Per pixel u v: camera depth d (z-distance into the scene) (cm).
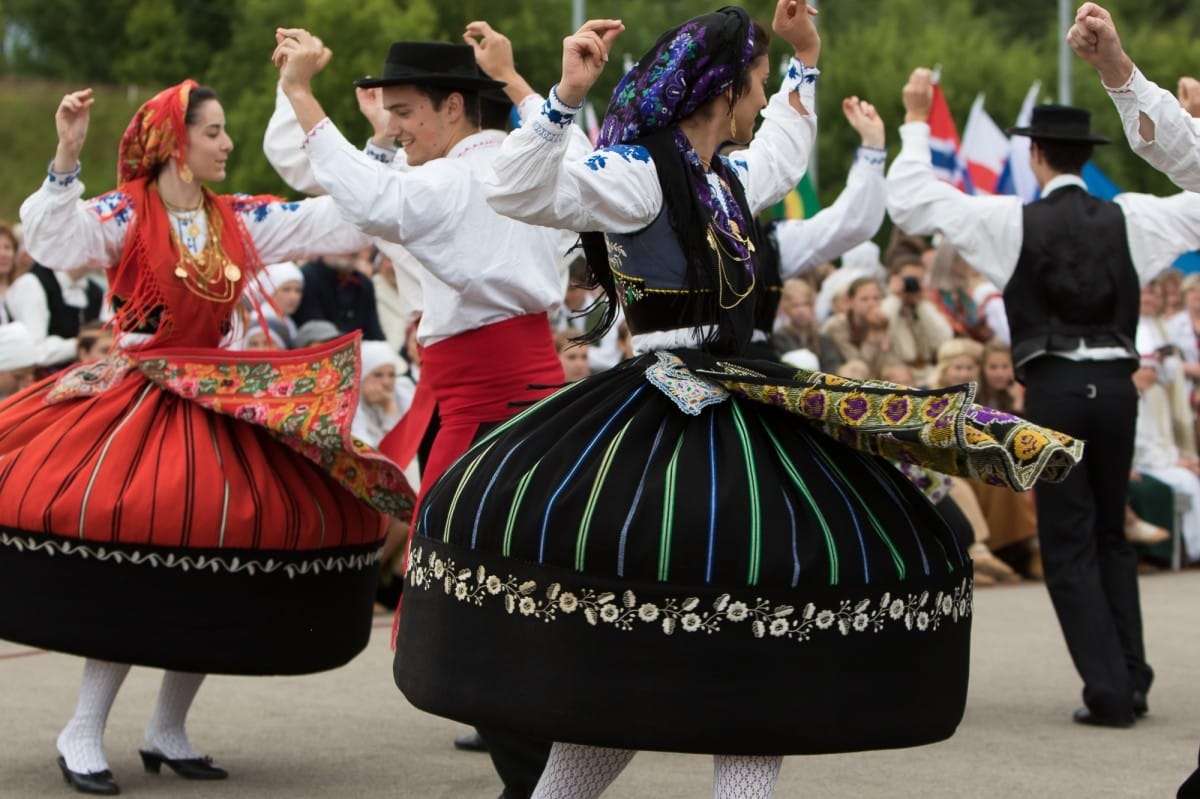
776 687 439
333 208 701
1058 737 752
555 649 445
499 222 602
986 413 441
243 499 632
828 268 1636
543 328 628
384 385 1057
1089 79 4144
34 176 4300
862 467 473
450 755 716
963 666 477
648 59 488
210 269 668
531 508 452
